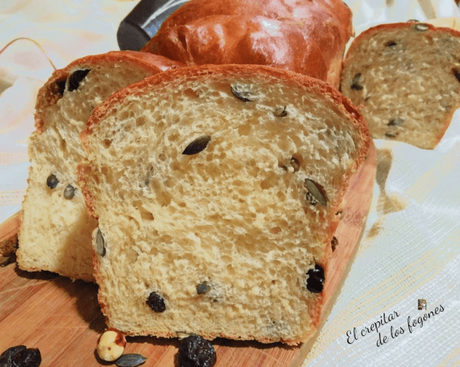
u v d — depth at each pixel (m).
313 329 0.26
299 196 0.25
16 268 0.31
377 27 0.43
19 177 0.41
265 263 0.26
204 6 0.33
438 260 0.33
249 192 0.26
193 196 0.26
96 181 0.26
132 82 0.27
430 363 0.28
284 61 0.29
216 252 0.26
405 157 0.42
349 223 0.34
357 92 0.46
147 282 0.27
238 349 0.27
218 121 0.25
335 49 0.36
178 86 0.25
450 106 0.45
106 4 0.56
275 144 0.25
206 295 0.27
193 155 0.25
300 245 0.26
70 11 0.54
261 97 0.24
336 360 0.28
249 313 0.27
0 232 0.32
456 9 0.63
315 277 0.26
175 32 0.31
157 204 0.26
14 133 0.45
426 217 0.37
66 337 0.27
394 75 0.45
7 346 0.26
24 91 0.46
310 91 0.24
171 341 0.27
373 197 0.40
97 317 0.28
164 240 0.26
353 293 0.31
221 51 0.30
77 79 0.27
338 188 0.25
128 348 0.27
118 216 0.27
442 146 0.46
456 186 0.41
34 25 0.51
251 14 0.32
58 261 0.30
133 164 0.26
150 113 0.25
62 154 0.30
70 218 0.30
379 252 0.34
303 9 0.34
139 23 0.43
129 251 0.27
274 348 0.27
